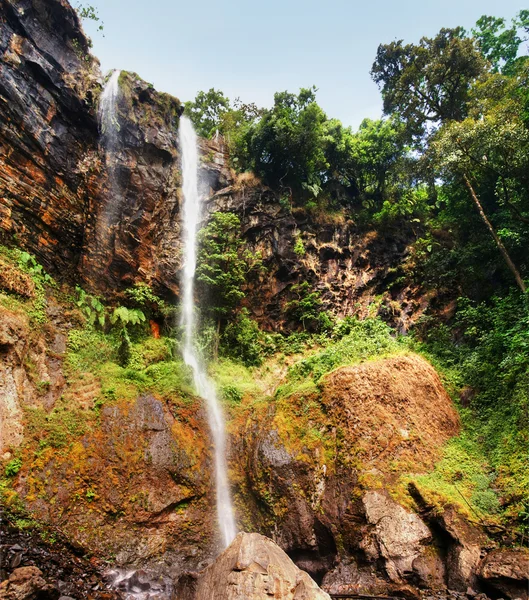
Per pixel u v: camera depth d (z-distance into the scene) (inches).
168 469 410.3
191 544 386.3
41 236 494.6
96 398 424.5
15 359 374.9
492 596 300.2
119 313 513.7
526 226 595.2
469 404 492.7
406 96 840.9
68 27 555.2
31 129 490.0
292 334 679.7
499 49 880.9
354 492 381.4
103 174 569.6
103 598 296.8
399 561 333.4
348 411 433.4
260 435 453.1
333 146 845.2
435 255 700.0
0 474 326.3
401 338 622.8
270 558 251.6
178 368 500.7
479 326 566.9
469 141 551.5
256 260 689.6
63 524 336.8
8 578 265.0
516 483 373.7
